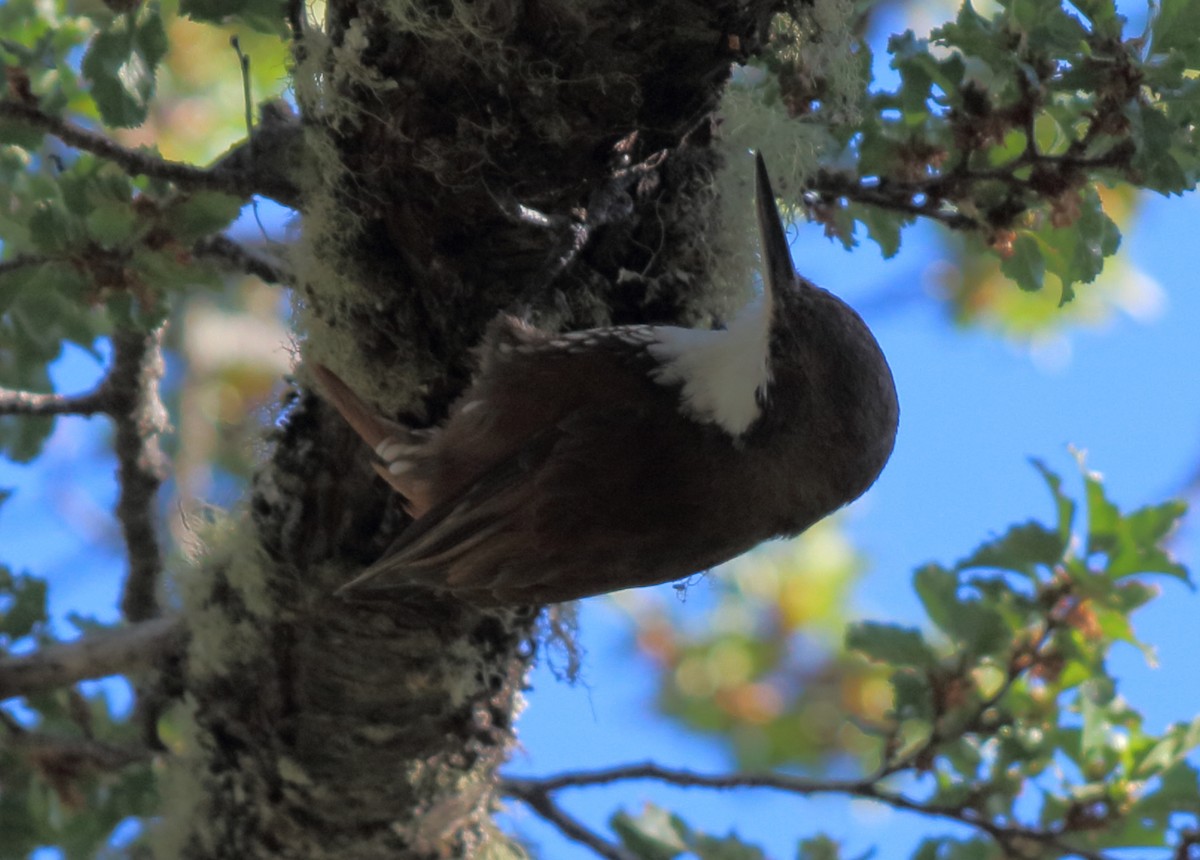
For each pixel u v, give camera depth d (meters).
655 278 9.52
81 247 9.16
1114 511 10.61
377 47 7.95
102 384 11.31
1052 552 10.62
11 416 11.41
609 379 9.20
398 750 9.98
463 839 10.42
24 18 10.47
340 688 9.77
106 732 11.95
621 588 9.55
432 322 9.01
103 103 8.55
